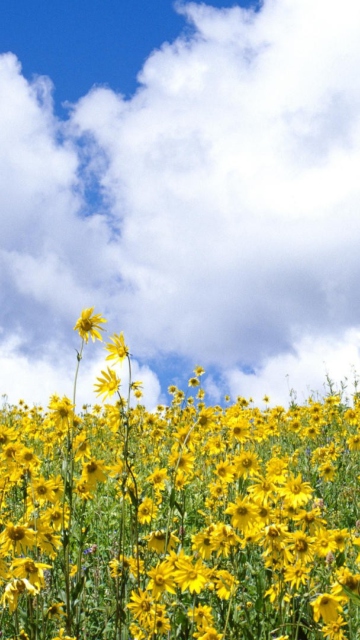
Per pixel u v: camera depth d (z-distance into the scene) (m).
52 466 3.89
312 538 2.41
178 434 2.84
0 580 2.30
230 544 2.48
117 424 2.36
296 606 2.45
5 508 3.17
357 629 2.43
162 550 2.49
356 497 3.81
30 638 2.29
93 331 2.40
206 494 3.89
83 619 2.42
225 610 2.55
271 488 2.59
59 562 2.56
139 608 2.34
